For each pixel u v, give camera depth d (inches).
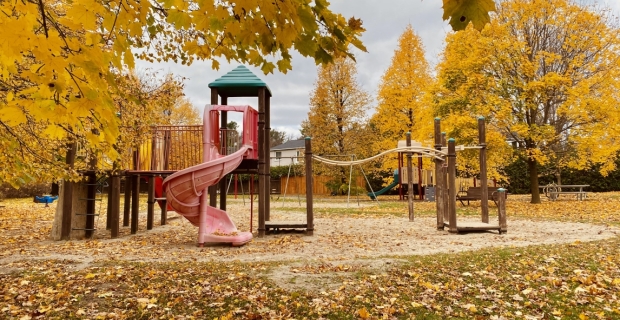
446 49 764.6
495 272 208.1
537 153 647.8
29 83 109.0
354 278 197.8
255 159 402.9
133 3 73.6
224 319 147.9
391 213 621.3
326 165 1065.5
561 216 514.3
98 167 380.5
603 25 658.8
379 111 990.4
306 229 403.9
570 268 213.0
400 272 207.5
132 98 83.5
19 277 203.3
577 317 150.0
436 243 338.3
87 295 174.4
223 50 108.7
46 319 148.9
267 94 445.1
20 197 1049.5
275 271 214.7
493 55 681.6
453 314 154.1
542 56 663.1
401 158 944.3
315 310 156.4
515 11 695.7
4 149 172.2
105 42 79.7
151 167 406.6
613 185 1052.5
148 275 205.6
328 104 1061.8
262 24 80.8
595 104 614.5
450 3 52.1
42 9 63.9
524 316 151.0
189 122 1347.2
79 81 68.3
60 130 83.4
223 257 280.8
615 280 188.5
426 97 768.3
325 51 91.3
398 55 961.5
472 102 682.2
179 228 484.1
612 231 366.6
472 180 899.4
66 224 377.7
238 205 856.9
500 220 392.5
